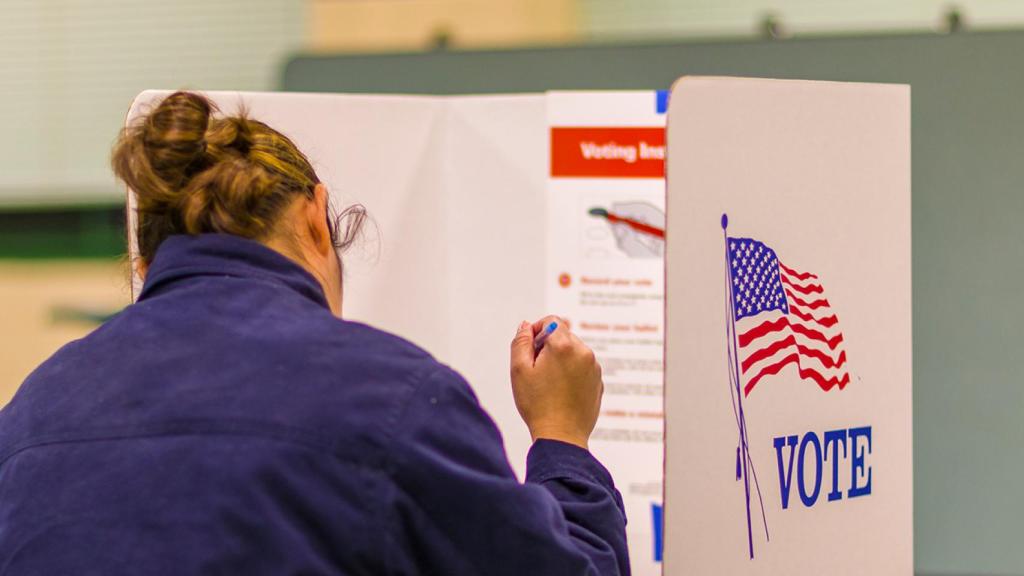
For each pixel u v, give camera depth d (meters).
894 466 2.44
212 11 7.14
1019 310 4.25
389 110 3.34
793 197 2.23
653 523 3.43
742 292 2.16
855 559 2.36
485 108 3.49
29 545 1.65
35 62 7.22
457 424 1.69
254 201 1.87
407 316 3.45
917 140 4.32
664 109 3.37
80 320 7.23
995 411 4.27
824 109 2.28
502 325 3.54
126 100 7.19
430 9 6.17
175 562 1.58
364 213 2.62
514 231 3.51
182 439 1.65
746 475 2.16
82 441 1.70
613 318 3.44
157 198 1.88
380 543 1.61
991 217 4.27
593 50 4.59
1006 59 4.27
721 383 2.12
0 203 7.27
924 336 4.32
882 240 2.40
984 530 4.25
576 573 1.76
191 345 1.74
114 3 7.19
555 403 2.07
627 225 3.41
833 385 2.32
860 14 6.22
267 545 1.59
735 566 2.14
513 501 1.68
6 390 7.24
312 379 1.67
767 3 6.32
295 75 4.78
